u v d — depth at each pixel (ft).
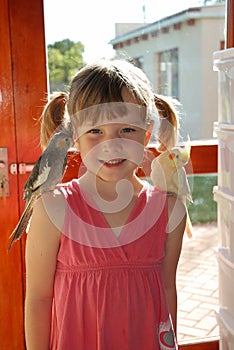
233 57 4.58
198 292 7.27
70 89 3.41
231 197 4.76
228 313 5.15
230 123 4.74
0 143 5.09
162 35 10.50
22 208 5.24
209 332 6.34
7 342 5.46
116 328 3.37
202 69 12.33
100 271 3.39
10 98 5.07
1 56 4.99
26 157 5.18
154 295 3.48
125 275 3.41
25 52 5.05
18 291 5.40
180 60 12.02
